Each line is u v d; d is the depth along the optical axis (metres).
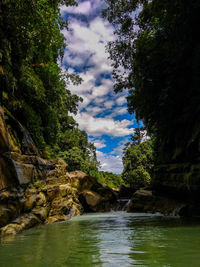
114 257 2.85
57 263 2.62
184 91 9.66
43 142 12.66
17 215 6.51
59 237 4.83
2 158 5.70
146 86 10.42
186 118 9.51
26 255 3.09
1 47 6.70
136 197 15.12
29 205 7.57
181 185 9.70
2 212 5.40
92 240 4.28
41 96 11.51
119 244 3.75
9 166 6.05
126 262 2.59
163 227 6.05
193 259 2.68
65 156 23.08
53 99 13.85
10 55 7.86
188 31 7.94
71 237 4.79
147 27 12.30
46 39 9.41
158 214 11.53
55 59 15.77
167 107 10.61
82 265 2.50
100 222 8.59
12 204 6.13
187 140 9.26
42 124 13.63
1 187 5.41
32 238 4.75
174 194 11.49
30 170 8.53
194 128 8.66
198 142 8.02
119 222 8.27
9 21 6.85
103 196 19.45
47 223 8.49
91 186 20.34
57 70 13.85
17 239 4.64
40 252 3.27
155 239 4.16
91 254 3.05
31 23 7.96
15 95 8.91
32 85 10.09
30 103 11.04
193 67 8.34
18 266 2.53
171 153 11.27
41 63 11.60
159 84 10.16
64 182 12.88
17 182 6.59
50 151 15.13
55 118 14.83
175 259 2.69
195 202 9.70
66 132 26.61
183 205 10.12
